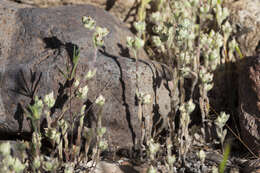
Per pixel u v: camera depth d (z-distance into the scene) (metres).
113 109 3.07
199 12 3.43
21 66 3.24
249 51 3.97
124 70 3.07
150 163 2.95
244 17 3.97
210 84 3.54
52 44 3.41
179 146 3.01
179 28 2.79
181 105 3.07
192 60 3.46
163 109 3.30
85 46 3.31
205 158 3.10
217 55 3.43
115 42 3.63
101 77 3.07
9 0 4.28
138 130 3.08
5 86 3.26
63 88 3.10
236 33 4.02
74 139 3.19
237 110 3.54
